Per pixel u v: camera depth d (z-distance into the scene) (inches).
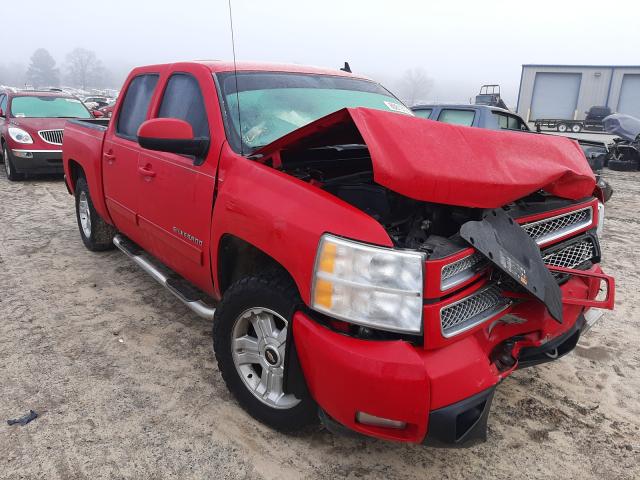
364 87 150.0
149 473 95.8
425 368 77.2
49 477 94.6
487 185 84.0
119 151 160.4
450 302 80.1
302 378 92.9
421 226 91.9
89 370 128.7
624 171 550.9
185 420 110.4
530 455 102.6
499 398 120.4
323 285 83.0
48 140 382.9
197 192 116.6
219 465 98.0
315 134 94.0
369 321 79.5
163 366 131.3
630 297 183.5
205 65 131.6
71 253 218.5
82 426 108.0
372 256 79.1
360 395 80.1
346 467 98.1
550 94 1242.0
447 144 87.0
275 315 97.3
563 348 104.3
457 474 97.3
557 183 98.7
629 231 288.0
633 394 123.3
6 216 284.5
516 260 84.9
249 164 104.4
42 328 150.4
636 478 97.2
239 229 101.1
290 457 100.2
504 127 346.9
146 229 148.0
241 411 113.5
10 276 190.9
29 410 112.7
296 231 87.6
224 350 108.9
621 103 1190.3
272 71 137.6
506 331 94.0
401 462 99.9
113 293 175.9
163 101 143.5
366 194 105.0
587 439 107.4
